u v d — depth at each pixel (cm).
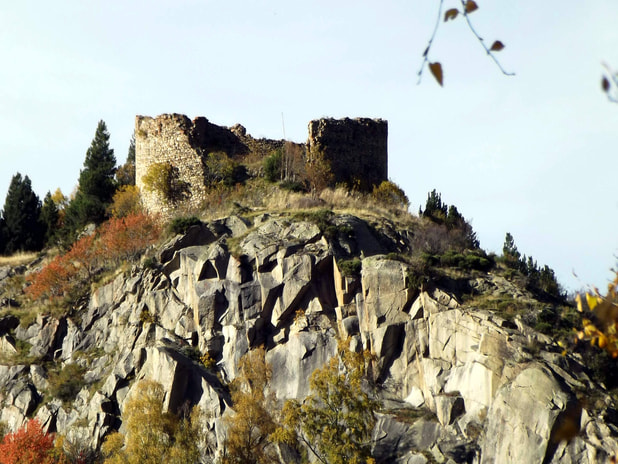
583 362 4222
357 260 5038
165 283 5525
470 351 4441
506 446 4031
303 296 5059
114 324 5609
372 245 5303
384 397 4631
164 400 4797
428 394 4522
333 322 4950
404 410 4500
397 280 4841
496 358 4297
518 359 4244
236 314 5119
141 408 4531
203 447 4591
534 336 4372
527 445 3959
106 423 4997
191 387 4853
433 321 4659
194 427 4428
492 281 4972
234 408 4500
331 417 4284
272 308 5091
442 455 4162
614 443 3778
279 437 4247
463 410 4312
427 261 5056
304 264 5072
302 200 6025
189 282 5419
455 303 4684
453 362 4516
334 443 4191
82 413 5166
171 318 5362
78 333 5747
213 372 4984
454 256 5147
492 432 4109
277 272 5147
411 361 4684
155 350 4988
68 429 5072
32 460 4694
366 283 4897
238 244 5403
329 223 5353
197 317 5212
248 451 4328
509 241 5800
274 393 4634
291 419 4275
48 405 5278
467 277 5000
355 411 4300
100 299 5834
